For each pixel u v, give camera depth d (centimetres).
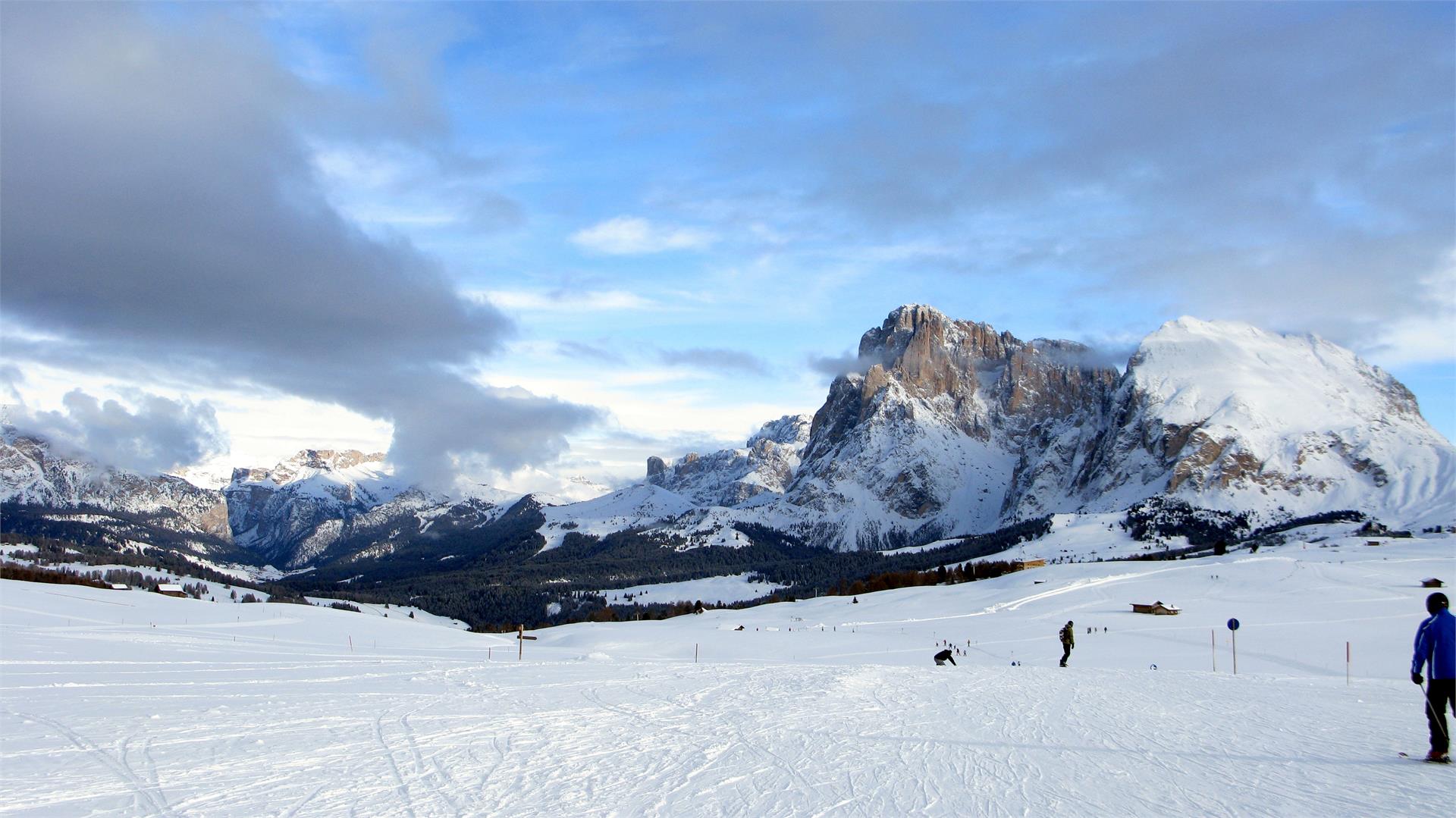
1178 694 4078
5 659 4906
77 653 5428
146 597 15112
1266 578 16600
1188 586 16312
